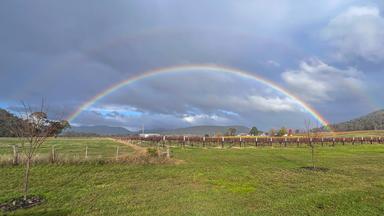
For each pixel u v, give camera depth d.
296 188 13.46
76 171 17.12
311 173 17.58
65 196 11.70
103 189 13.12
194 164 21.91
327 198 11.34
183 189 13.34
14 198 11.19
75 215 9.46
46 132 13.74
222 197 11.86
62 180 14.67
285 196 11.94
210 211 9.90
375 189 12.97
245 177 16.34
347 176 16.55
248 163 23.22
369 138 63.78
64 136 107.12
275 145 51.00
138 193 12.51
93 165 19.36
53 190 12.66
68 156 20.00
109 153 29.97
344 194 11.90
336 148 43.34
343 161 24.88
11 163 17.91
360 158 27.59
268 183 14.64
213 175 16.98
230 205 10.67
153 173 17.47
